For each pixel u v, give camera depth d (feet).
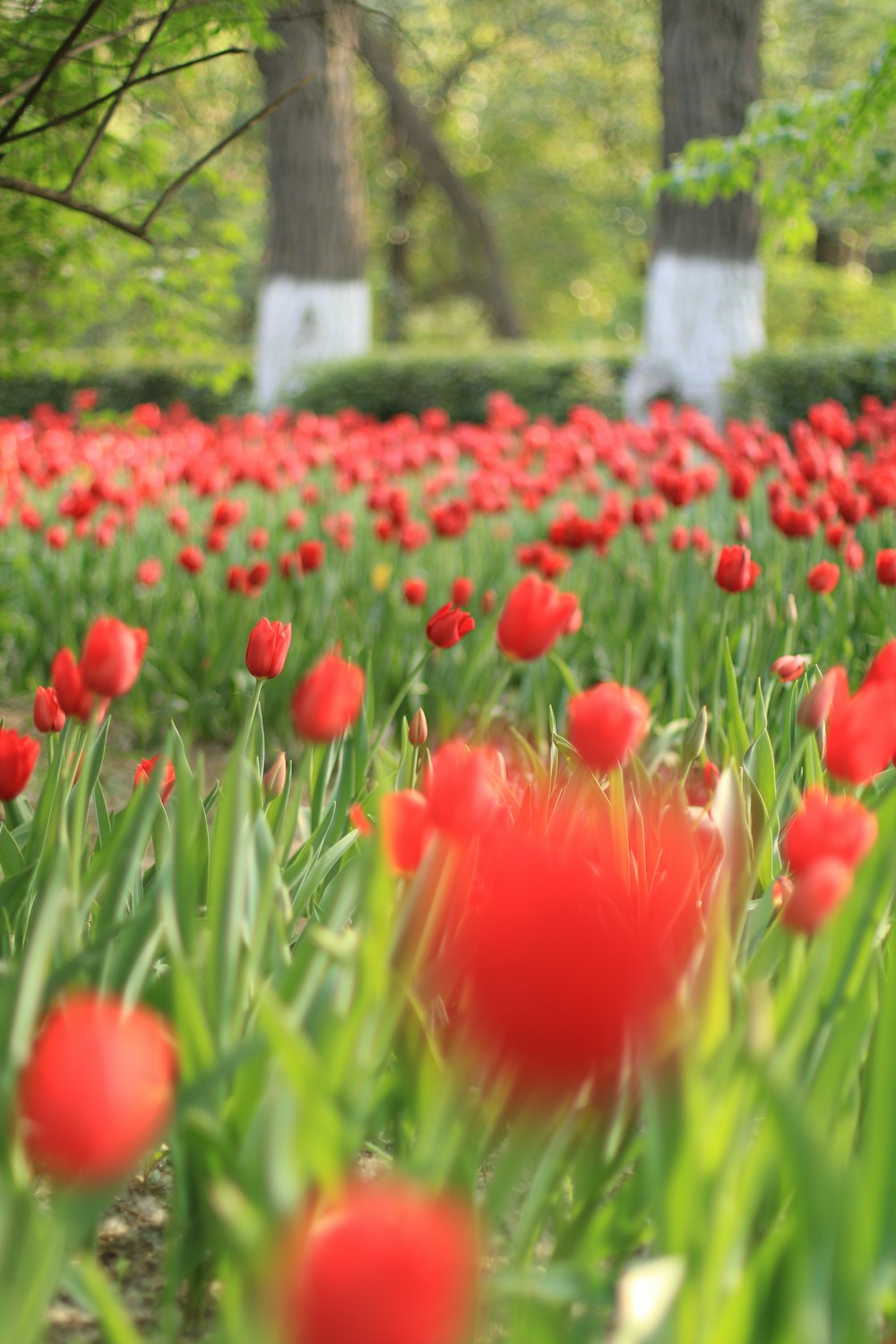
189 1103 3.68
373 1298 1.89
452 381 43.29
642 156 86.99
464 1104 4.28
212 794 6.47
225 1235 3.51
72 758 5.56
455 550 17.07
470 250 88.22
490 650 13.56
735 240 40.60
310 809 6.85
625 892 4.74
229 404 49.16
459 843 3.85
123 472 23.86
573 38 78.48
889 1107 3.30
